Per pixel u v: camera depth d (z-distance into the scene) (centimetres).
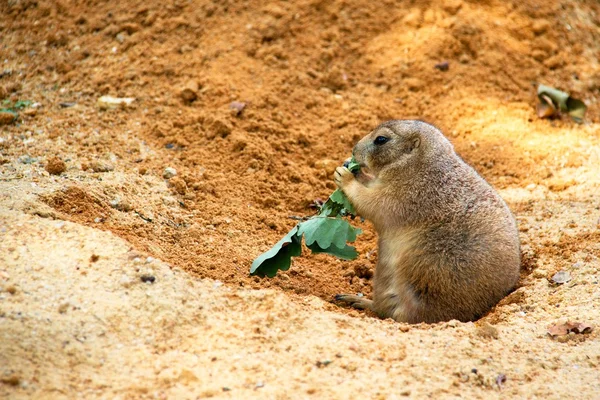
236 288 982
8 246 950
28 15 1714
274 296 953
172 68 1600
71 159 1284
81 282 911
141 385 773
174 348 849
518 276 1104
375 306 1096
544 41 1819
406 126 1139
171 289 929
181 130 1456
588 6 1961
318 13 1759
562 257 1160
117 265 950
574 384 852
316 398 785
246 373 817
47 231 998
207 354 844
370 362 861
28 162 1249
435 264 1043
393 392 809
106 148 1365
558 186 1396
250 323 908
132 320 873
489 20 1812
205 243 1161
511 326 980
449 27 1767
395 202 1098
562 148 1524
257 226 1257
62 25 1694
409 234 1080
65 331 830
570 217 1279
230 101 1536
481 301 1045
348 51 1723
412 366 863
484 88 1689
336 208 1155
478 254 1039
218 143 1433
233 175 1373
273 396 780
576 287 1070
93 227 1068
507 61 1752
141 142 1411
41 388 742
